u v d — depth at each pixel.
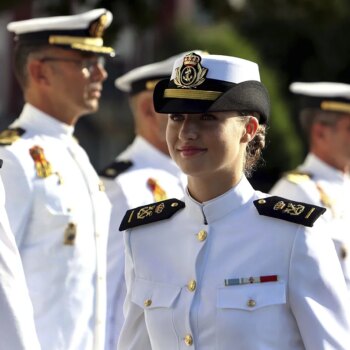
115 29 35.47
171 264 14.66
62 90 20.42
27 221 19.20
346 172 25.62
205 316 14.17
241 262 14.29
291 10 42.31
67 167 19.94
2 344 14.73
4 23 53.62
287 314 14.12
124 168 23.14
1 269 14.99
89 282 19.50
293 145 46.56
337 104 25.55
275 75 56.62
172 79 14.59
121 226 15.12
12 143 19.61
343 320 14.18
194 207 14.69
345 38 62.09
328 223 24.42
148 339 14.95
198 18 55.84
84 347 19.23
